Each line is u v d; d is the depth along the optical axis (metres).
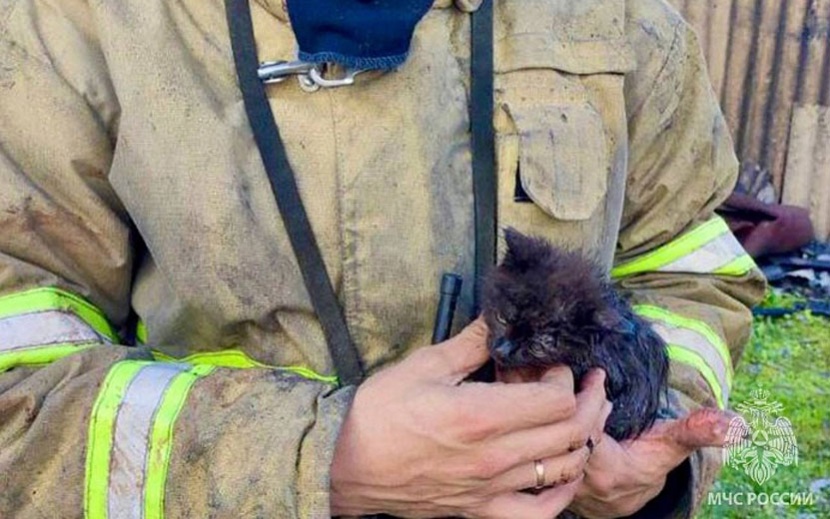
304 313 0.94
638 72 1.08
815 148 3.65
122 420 0.87
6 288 0.94
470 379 0.95
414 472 0.85
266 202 0.93
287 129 0.93
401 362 0.91
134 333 1.06
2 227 0.94
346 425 0.86
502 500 0.88
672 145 1.15
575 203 0.99
